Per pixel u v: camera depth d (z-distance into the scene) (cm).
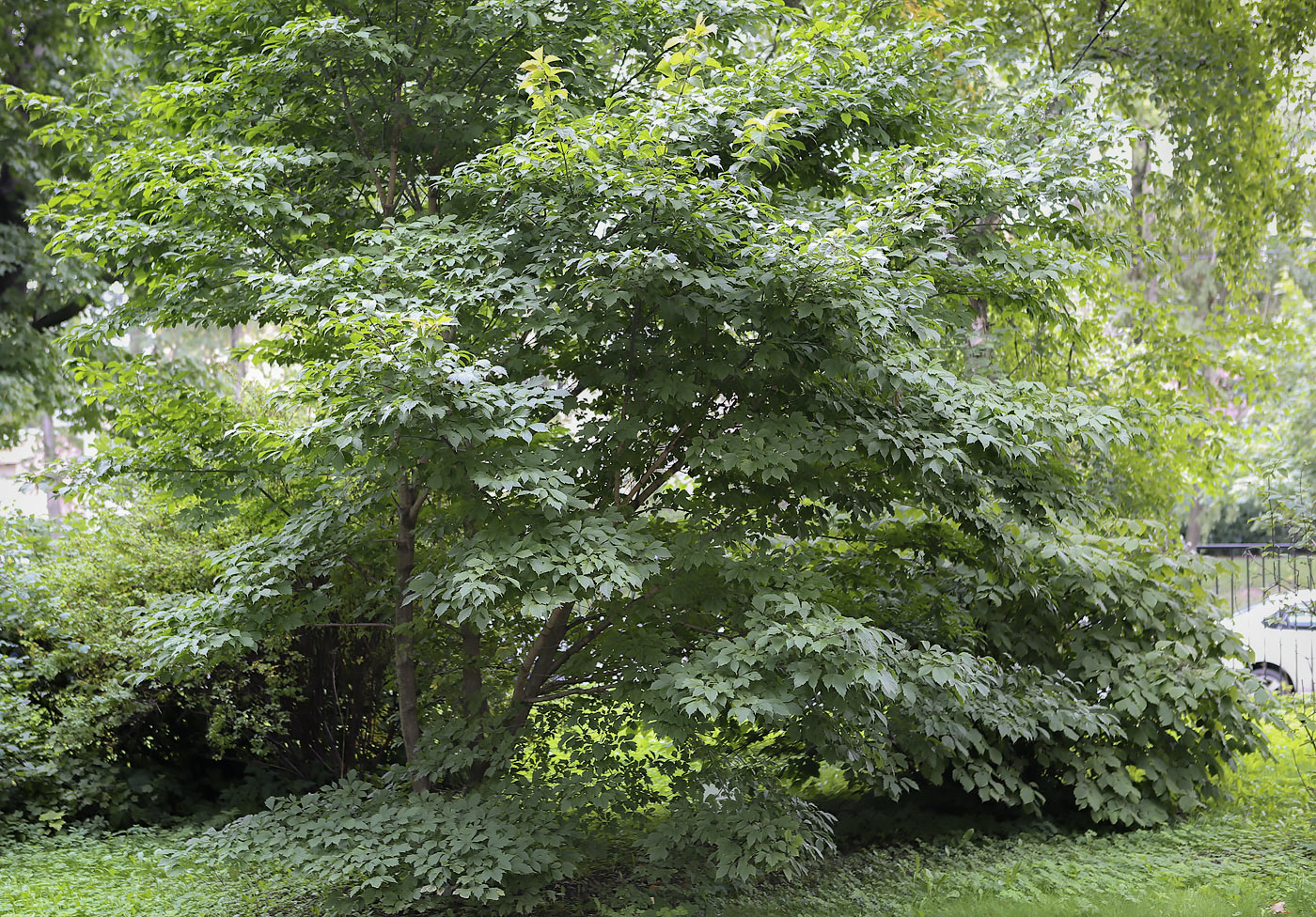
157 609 596
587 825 579
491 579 500
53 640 813
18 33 1272
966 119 657
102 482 630
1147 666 729
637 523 521
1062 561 701
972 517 623
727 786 576
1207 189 1203
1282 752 916
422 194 652
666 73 575
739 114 537
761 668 520
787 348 536
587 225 520
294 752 823
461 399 469
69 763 752
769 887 607
